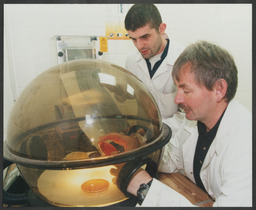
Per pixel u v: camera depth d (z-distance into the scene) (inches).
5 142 27.1
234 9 79.9
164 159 35.1
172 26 75.1
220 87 25.2
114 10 69.5
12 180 25.5
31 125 25.4
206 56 24.2
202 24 78.4
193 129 34.3
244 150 25.7
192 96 25.6
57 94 28.5
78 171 22.9
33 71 65.9
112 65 32.9
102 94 29.0
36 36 64.5
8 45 60.9
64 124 26.6
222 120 28.3
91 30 68.6
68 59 64.6
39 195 22.9
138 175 23.3
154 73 57.4
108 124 27.0
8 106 58.4
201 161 32.0
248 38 84.2
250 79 88.7
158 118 29.3
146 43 48.2
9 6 60.4
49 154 21.8
